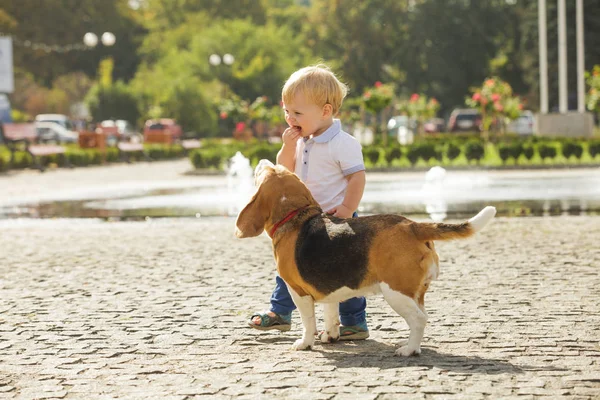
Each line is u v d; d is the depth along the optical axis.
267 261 10.02
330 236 5.44
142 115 68.06
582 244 10.75
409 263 5.25
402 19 89.31
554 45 73.12
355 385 4.93
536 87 75.94
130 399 4.82
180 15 101.00
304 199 5.70
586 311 6.96
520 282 8.32
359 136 58.03
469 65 86.19
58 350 6.06
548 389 4.78
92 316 7.19
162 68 72.50
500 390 4.77
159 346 6.12
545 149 29.75
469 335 6.18
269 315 6.36
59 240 12.34
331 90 6.03
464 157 32.47
